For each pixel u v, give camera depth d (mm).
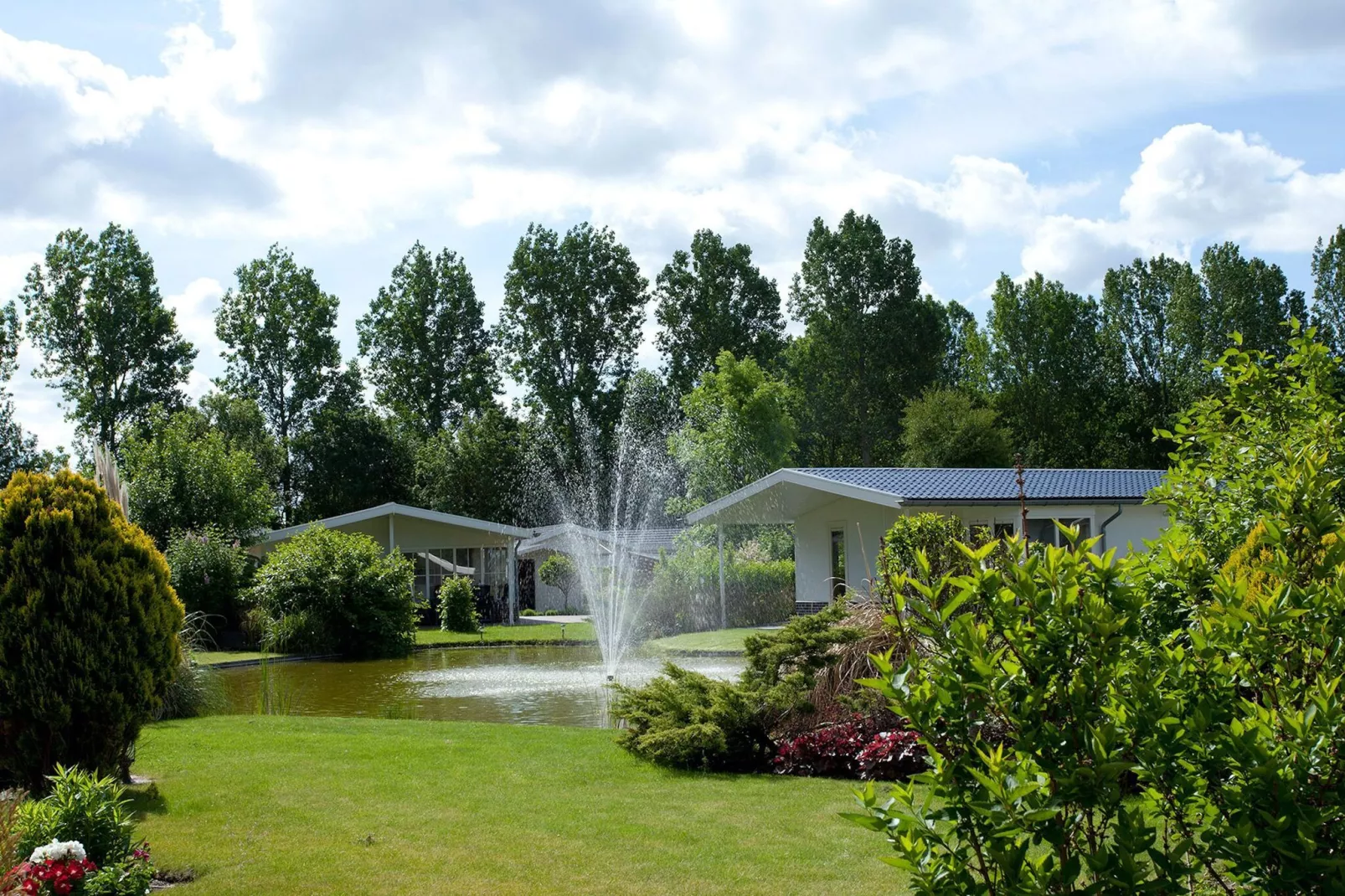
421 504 48969
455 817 6648
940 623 2869
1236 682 3045
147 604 7391
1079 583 2830
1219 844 2609
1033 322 51938
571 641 24609
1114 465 50062
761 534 33781
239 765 8445
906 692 2803
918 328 52812
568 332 52531
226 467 29391
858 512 23031
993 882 2766
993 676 2725
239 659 21078
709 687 8781
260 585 23859
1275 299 48031
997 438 44344
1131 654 2846
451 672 18547
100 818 5324
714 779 7789
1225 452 5996
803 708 8398
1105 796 2607
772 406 40125
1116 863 2617
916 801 6645
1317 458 5086
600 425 51156
